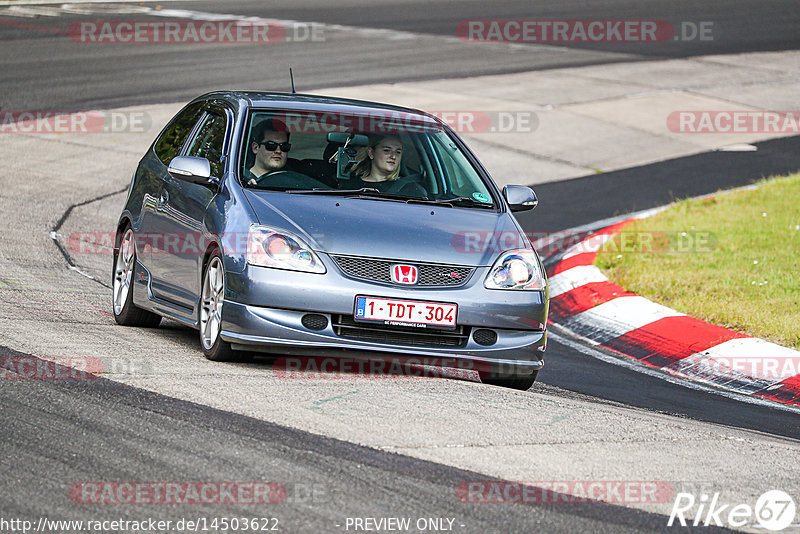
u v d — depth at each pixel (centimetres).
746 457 2112
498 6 13050
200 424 2000
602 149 7044
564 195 5947
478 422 2156
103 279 3747
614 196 5953
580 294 4034
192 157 2767
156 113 6894
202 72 8306
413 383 2466
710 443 2194
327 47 9800
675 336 3447
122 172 5631
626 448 2089
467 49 10144
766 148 7300
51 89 7406
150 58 8806
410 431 2055
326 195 2688
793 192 5769
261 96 3023
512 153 6769
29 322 2844
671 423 2359
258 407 2131
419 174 2862
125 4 11938
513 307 2567
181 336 2986
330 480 1767
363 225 2577
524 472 1883
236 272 2492
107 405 2081
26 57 8538
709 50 10781
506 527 1634
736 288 3938
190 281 2723
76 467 1764
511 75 9031
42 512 1586
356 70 8769
